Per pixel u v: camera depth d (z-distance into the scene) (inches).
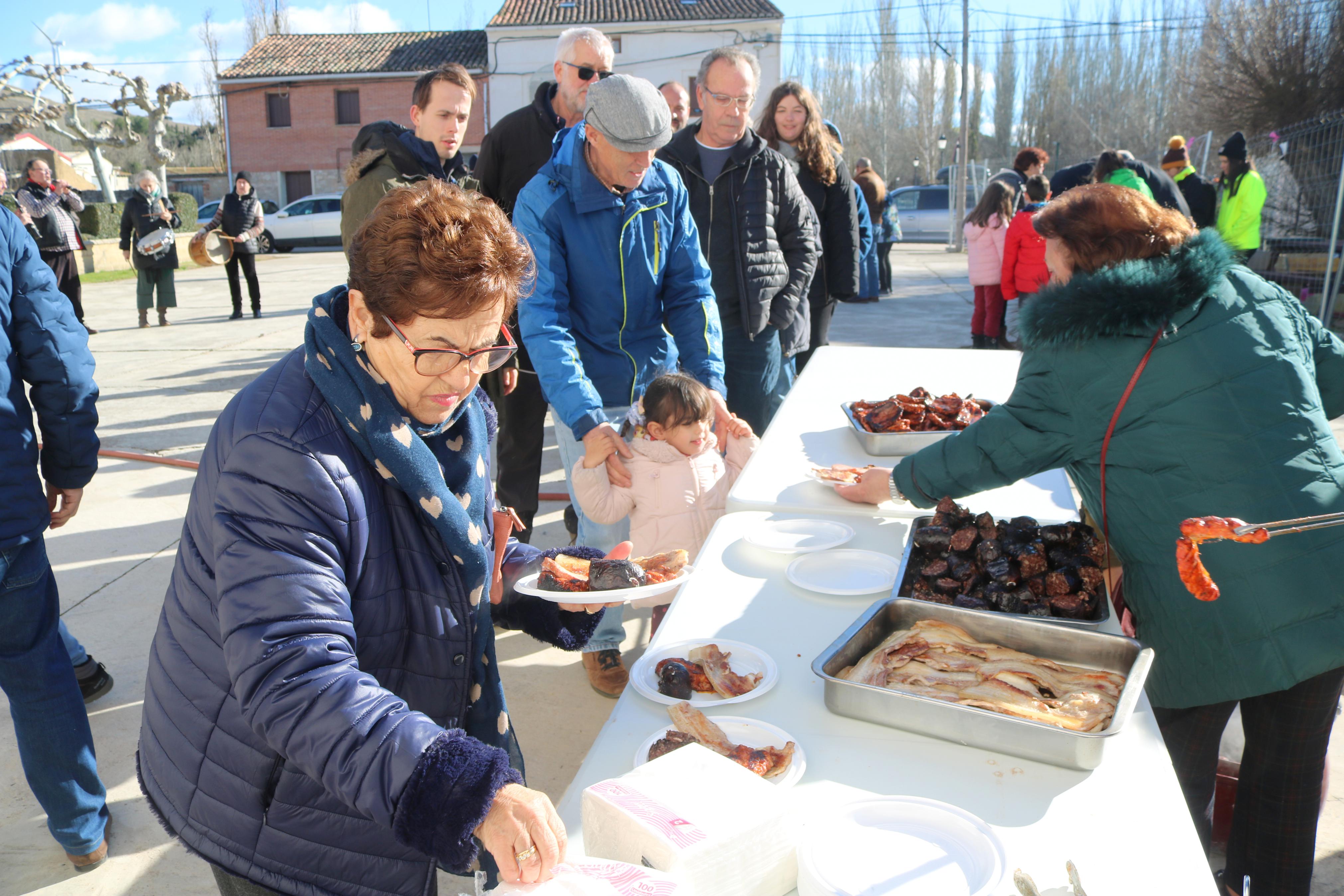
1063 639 61.9
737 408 164.2
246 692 40.4
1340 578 68.1
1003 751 53.5
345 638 42.3
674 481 107.7
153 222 423.2
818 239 165.2
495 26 1138.0
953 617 65.2
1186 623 71.7
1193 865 44.8
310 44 1286.9
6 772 111.5
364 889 48.4
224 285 620.7
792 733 56.4
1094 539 72.9
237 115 1261.1
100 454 232.8
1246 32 649.6
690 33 1117.1
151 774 50.3
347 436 44.8
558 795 103.8
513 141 149.9
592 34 141.3
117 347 384.8
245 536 41.6
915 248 878.4
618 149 102.0
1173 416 70.2
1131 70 1706.4
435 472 46.4
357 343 43.8
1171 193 251.0
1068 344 72.0
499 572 62.6
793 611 73.9
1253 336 71.3
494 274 40.9
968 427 82.2
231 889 51.2
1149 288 68.7
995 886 41.7
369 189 137.0
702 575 81.3
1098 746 50.9
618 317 115.0
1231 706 74.7
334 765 39.2
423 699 50.9
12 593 84.7
